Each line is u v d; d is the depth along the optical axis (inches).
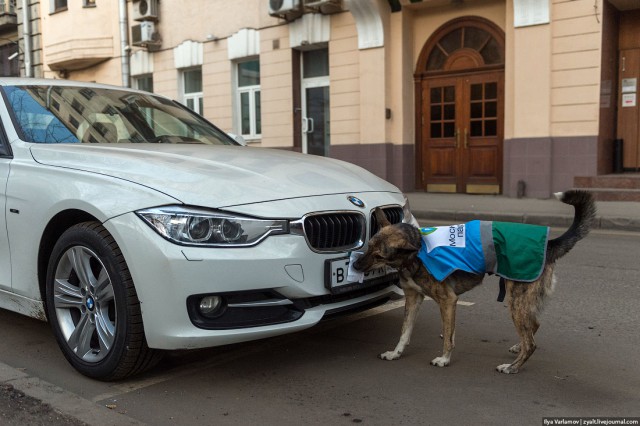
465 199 477.4
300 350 154.7
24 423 113.1
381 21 516.7
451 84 518.9
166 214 120.4
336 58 554.9
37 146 154.7
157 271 118.6
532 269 128.0
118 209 124.5
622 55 475.8
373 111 533.0
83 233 129.9
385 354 147.9
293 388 130.6
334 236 135.1
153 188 125.9
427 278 137.8
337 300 137.6
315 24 561.9
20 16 832.3
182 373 139.3
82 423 113.5
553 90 448.8
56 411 118.1
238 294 121.6
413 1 507.8
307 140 603.5
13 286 152.2
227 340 122.0
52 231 142.6
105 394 127.5
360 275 135.8
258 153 167.3
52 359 149.1
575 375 137.3
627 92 477.1
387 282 149.6
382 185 162.9
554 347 156.2
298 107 598.2
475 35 503.5
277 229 125.5
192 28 661.3
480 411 119.0
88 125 173.6
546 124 452.4
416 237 133.6
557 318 181.5
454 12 508.7
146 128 186.7
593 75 431.8
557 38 442.3
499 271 130.6
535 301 131.1
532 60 452.1
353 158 553.6
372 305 146.3
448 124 524.1
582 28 431.8
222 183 129.8
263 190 131.6
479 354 151.5
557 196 131.5
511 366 137.9
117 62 741.9
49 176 142.3
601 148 446.9
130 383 133.4
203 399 125.0
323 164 164.9
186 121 204.8
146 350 126.6
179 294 118.1
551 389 129.5
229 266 119.4
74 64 778.2
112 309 132.2
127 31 725.3
